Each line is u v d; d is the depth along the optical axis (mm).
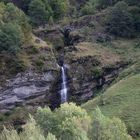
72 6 190625
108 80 136625
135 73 125000
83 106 112938
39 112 77250
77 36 157750
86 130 69938
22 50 139750
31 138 63188
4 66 133125
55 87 138125
